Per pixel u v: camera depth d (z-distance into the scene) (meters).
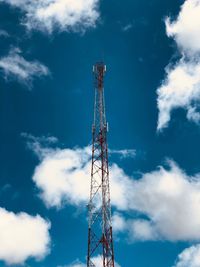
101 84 85.88
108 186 77.06
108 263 70.62
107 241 72.31
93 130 82.75
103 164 79.25
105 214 74.62
